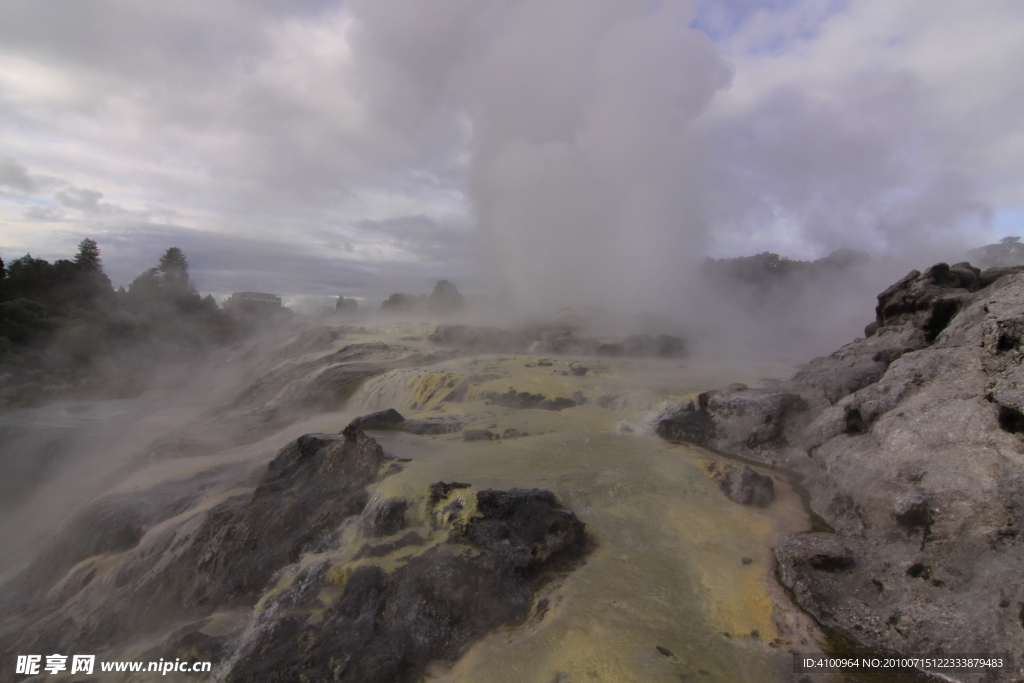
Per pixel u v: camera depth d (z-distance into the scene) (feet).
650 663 23.65
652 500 38.88
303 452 48.78
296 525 38.88
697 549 33.24
